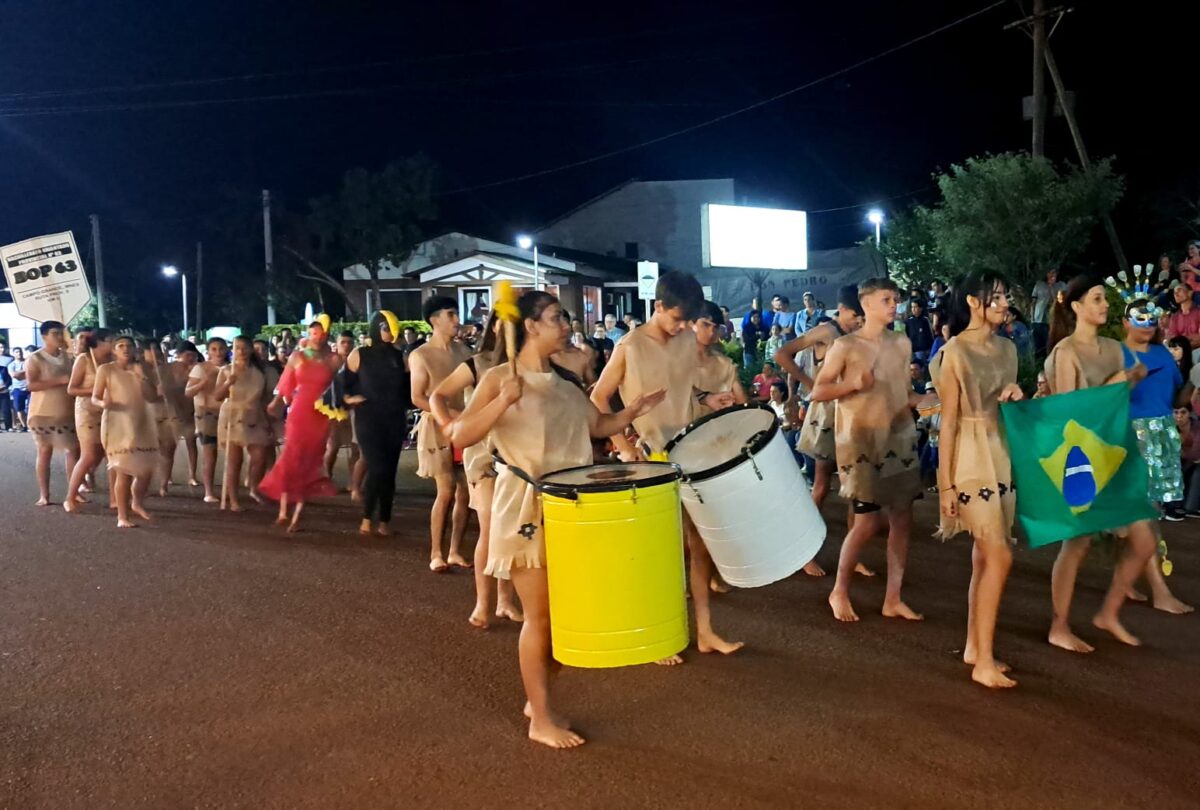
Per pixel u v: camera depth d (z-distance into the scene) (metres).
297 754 4.50
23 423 22.80
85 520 10.25
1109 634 5.82
